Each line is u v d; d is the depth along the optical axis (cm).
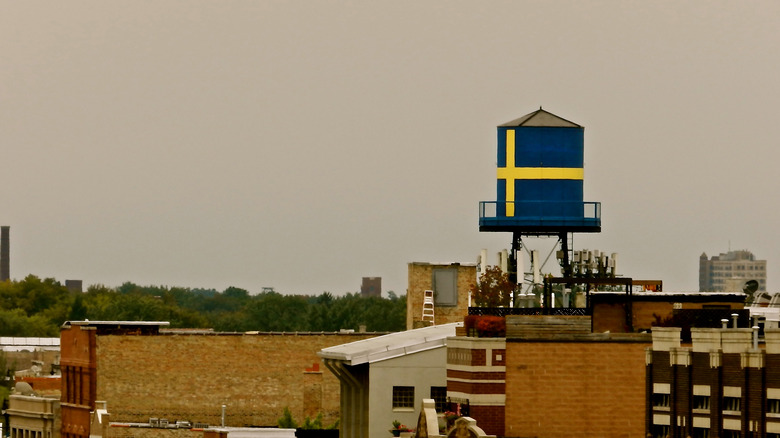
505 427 13175
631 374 13138
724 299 13650
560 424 13150
